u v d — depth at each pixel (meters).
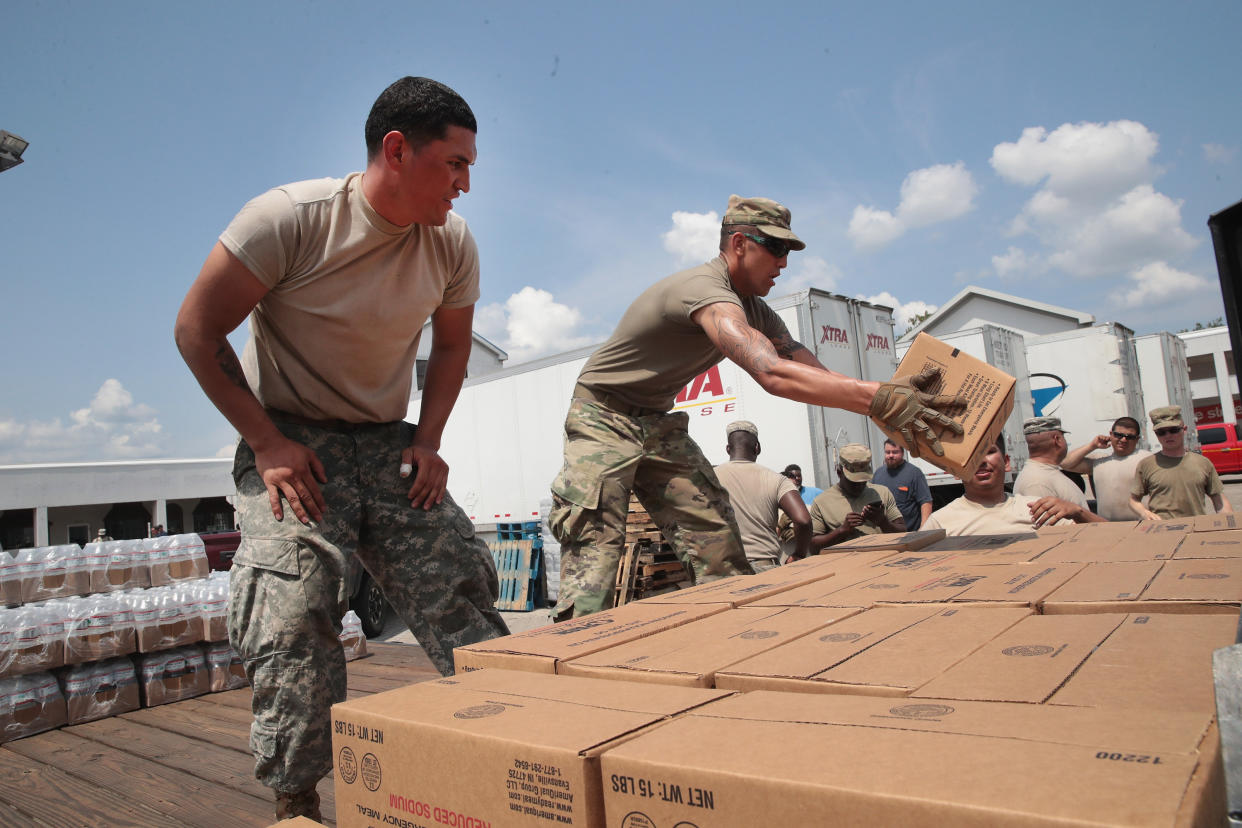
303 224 1.95
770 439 7.50
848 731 0.75
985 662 0.96
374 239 2.04
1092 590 1.29
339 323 2.07
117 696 3.98
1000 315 15.38
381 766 1.01
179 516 20.89
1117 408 11.02
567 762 0.78
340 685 2.01
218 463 19.59
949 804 0.57
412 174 1.95
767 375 2.22
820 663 1.04
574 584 2.69
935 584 1.55
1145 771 0.58
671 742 0.78
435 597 2.27
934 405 1.92
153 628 4.10
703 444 8.03
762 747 0.74
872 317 8.34
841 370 7.82
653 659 1.18
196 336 1.90
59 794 2.79
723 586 1.90
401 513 2.26
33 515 18.94
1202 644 0.93
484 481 10.41
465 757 0.89
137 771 2.97
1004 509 3.53
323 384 2.15
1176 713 0.69
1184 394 13.41
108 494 17.86
